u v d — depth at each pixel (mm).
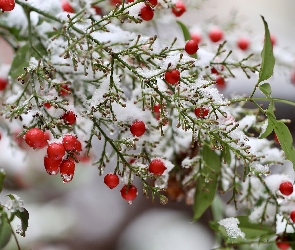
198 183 610
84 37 571
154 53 578
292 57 752
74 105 592
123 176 589
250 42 727
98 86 597
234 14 722
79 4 646
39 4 615
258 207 622
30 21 619
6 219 581
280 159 616
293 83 769
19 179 842
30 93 601
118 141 576
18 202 574
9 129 663
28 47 630
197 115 567
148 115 595
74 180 932
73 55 570
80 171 933
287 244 611
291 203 609
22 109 561
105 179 576
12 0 576
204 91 562
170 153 627
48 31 637
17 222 834
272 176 612
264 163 616
